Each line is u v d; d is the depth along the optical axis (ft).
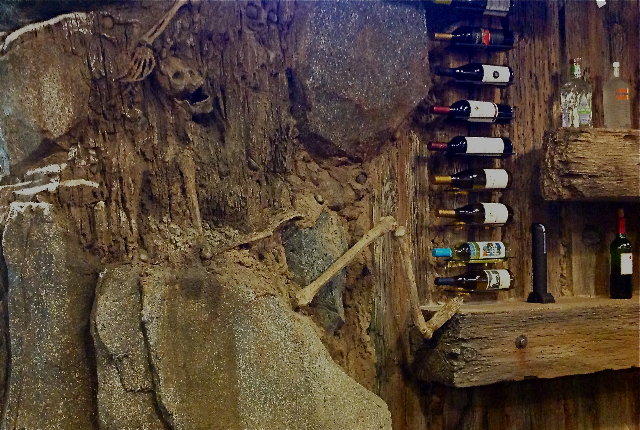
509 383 6.23
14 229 3.97
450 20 6.07
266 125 5.02
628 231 6.97
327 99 5.18
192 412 3.81
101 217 4.16
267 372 4.13
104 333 3.79
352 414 4.27
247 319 4.18
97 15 4.19
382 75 5.35
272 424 4.02
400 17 5.42
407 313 5.73
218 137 4.82
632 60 6.95
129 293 3.92
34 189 4.03
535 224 6.04
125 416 3.75
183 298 4.02
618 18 6.91
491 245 5.81
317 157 5.40
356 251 4.92
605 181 5.80
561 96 6.58
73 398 3.90
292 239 4.99
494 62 6.29
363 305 5.52
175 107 4.59
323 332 5.08
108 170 4.25
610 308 5.78
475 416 6.01
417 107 5.92
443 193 6.03
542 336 5.46
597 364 5.72
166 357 3.83
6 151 4.10
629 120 6.75
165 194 4.45
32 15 4.01
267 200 4.97
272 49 5.03
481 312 5.20
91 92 4.21
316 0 5.10
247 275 4.40
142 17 4.31
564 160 5.73
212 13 4.66
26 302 3.93
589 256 6.72
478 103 5.85
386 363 5.63
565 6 6.68
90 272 4.05
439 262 5.96
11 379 3.93
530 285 6.37
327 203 5.38
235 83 4.86
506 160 6.34
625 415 6.85
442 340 5.27
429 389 5.80
